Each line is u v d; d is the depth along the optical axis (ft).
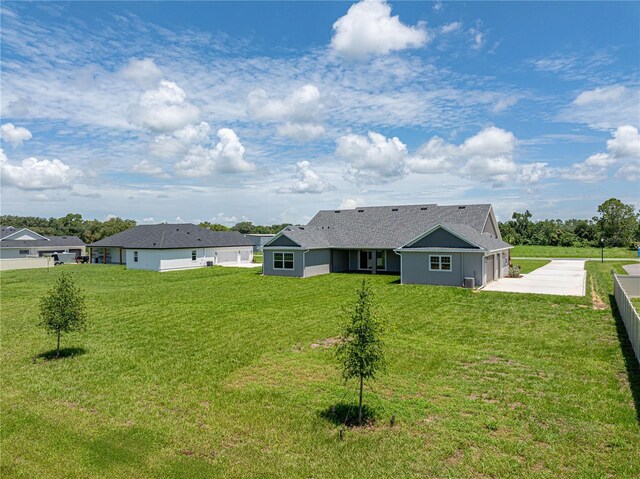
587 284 91.61
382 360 30.04
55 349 47.70
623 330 52.01
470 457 24.09
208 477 22.91
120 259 165.68
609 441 25.36
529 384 34.68
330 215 143.95
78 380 38.06
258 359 43.01
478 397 32.42
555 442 25.40
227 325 57.93
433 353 43.60
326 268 120.47
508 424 27.81
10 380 38.32
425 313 64.23
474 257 89.61
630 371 37.40
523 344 46.75
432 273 94.07
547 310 64.18
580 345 45.98
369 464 23.75
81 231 321.52
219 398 33.32
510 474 22.38
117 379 38.11
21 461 24.76
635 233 270.87
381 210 137.08
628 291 77.46
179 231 159.53
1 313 69.26
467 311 65.21
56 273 130.72
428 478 22.29
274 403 32.12
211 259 159.22
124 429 28.48
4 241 187.01
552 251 224.33
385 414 29.73
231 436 27.32
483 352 43.83
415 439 26.25
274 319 61.21
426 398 32.37
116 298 81.87
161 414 30.73
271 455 24.94
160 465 24.09
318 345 47.80
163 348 47.50
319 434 27.27
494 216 127.75
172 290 92.07
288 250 112.98
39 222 340.18
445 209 127.13
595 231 283.38
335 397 32.96
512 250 232.73
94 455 25.29
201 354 45.01
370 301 30.71
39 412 31.40
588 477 21.89
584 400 31.27
